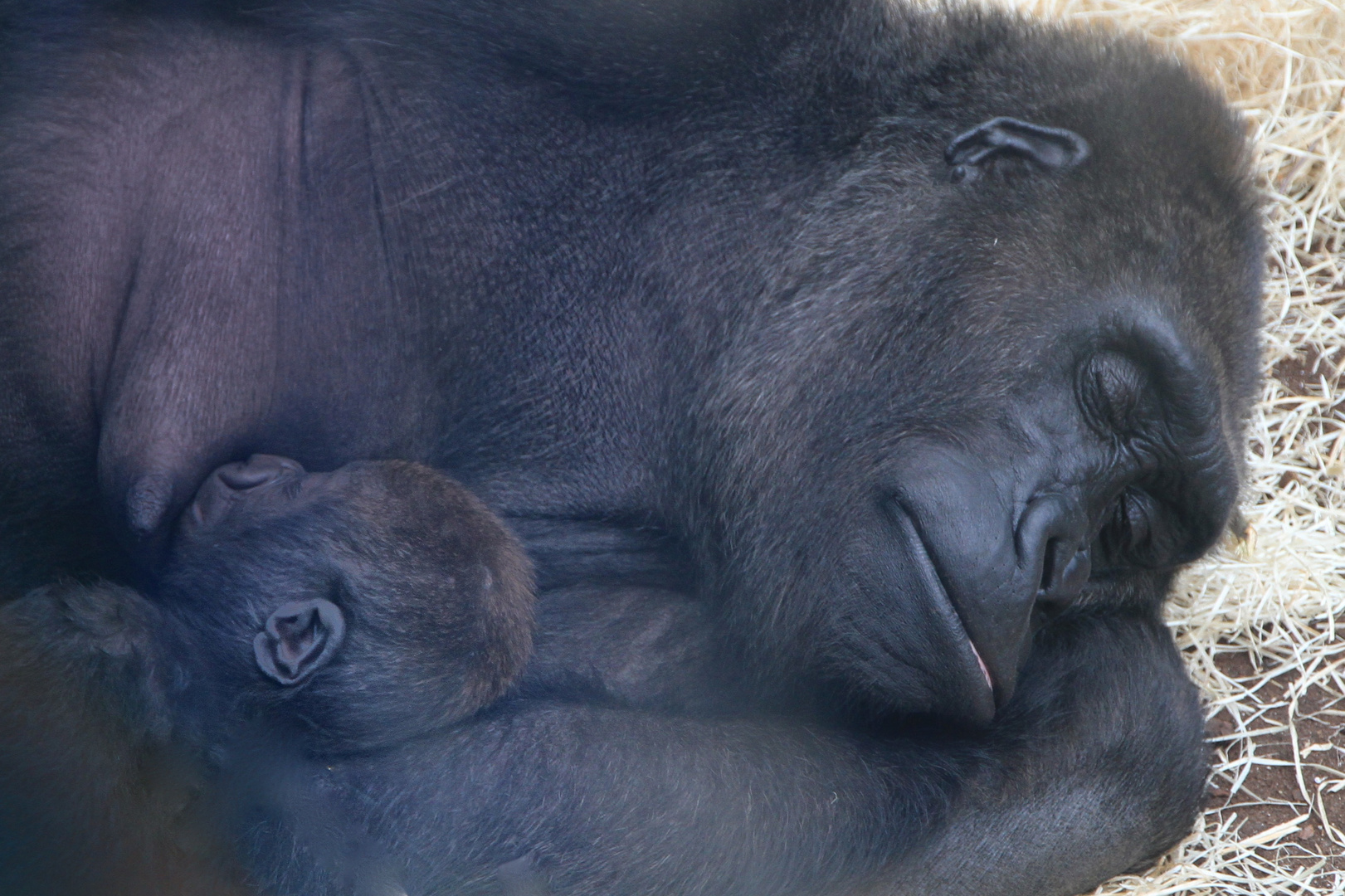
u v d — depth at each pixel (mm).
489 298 6754
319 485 6426
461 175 6707
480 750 6191
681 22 6715
